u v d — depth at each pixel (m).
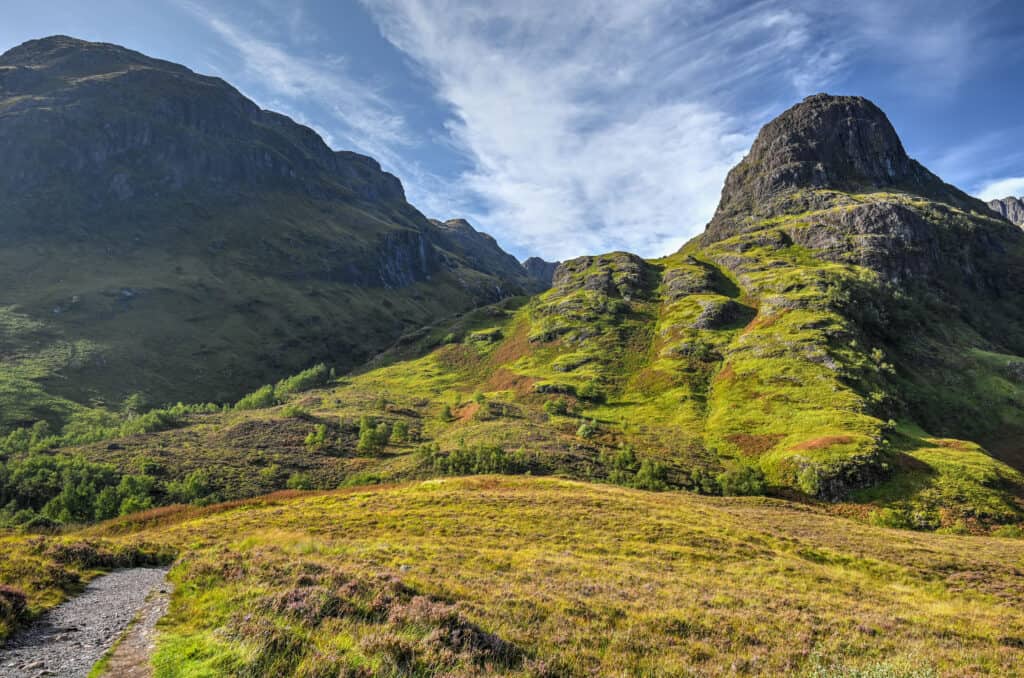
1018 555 43.53
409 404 172.00
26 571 21.28
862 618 20.17
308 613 15.27
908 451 91.94
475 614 16.97
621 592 22.50
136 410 181.00
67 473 85.75
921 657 15.49
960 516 72.19
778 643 16.62
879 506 77.06
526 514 45.94
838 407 113.44
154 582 22.78
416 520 43.97
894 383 136.62
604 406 153.12
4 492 83.19
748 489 85.88
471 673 12.26
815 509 73.94
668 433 121.56
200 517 54.47
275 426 129.88
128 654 13.43
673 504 57.31
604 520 43.84
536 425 128.88
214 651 12.83
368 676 11.39
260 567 21.41
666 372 163.50
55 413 155.75
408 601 17.25
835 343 146.25
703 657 15.30
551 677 12.95
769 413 119.50
